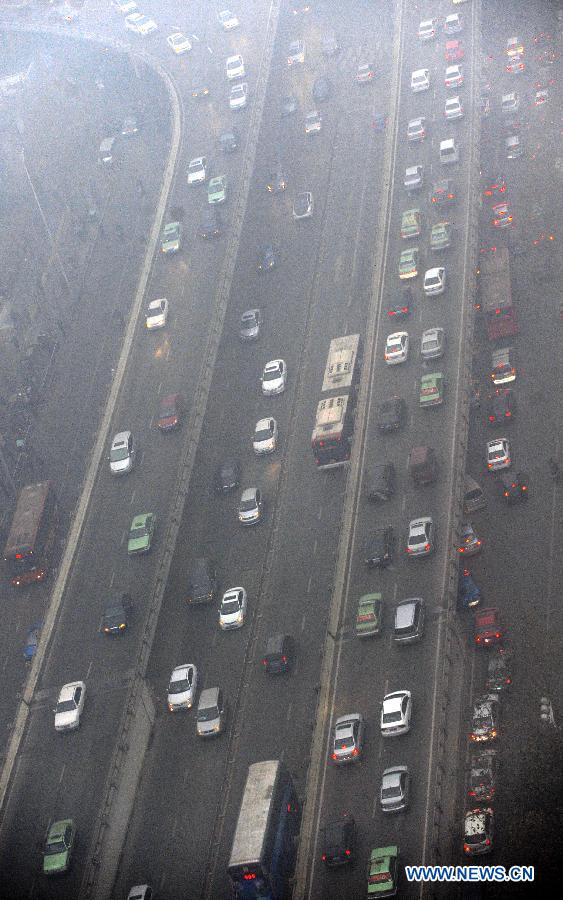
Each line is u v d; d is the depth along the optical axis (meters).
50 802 116.56
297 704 121.62
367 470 138.75
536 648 118.81
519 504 134.88
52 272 199.62
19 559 146.62
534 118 194.88
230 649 130.12
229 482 147.75
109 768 117.88
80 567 141.12
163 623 135.38
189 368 163.12
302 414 156.00
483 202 182.00
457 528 128.12
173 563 142.12
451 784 108.44
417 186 178.38
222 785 116.69
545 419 144.75
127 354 168.00
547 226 173.00
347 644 121.12
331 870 102.50
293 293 175.38
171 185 196.88
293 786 109.62
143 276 178.88
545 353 153.12
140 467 151.75
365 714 114.06
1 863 113.00
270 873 101.12
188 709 124.94
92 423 169.25
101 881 109.81
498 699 114.69
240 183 187.50
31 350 181.75
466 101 192.00
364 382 150.38
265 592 134.62
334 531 138.62
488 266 160.38
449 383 146.12
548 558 128.38
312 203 186.88
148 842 114.38
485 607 125.12
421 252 167.38
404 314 157.62
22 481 162.75
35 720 125.62
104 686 126.62
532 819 102.38
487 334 157.75
